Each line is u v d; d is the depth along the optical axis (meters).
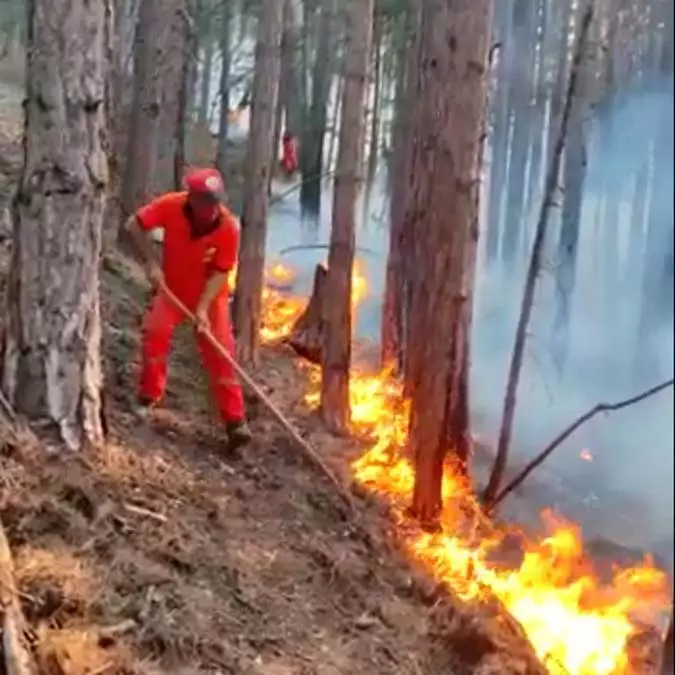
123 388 6.16
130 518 4.57
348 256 7.32
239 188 14.33
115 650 3.66
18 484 4.42
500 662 4.32
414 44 9.66
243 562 4.61
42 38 4.74
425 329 5.86
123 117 11.73
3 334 5.11
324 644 4.23
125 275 8.01
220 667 3.83
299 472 5.99
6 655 3.28
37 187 4.83
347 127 7.24
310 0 17.22
